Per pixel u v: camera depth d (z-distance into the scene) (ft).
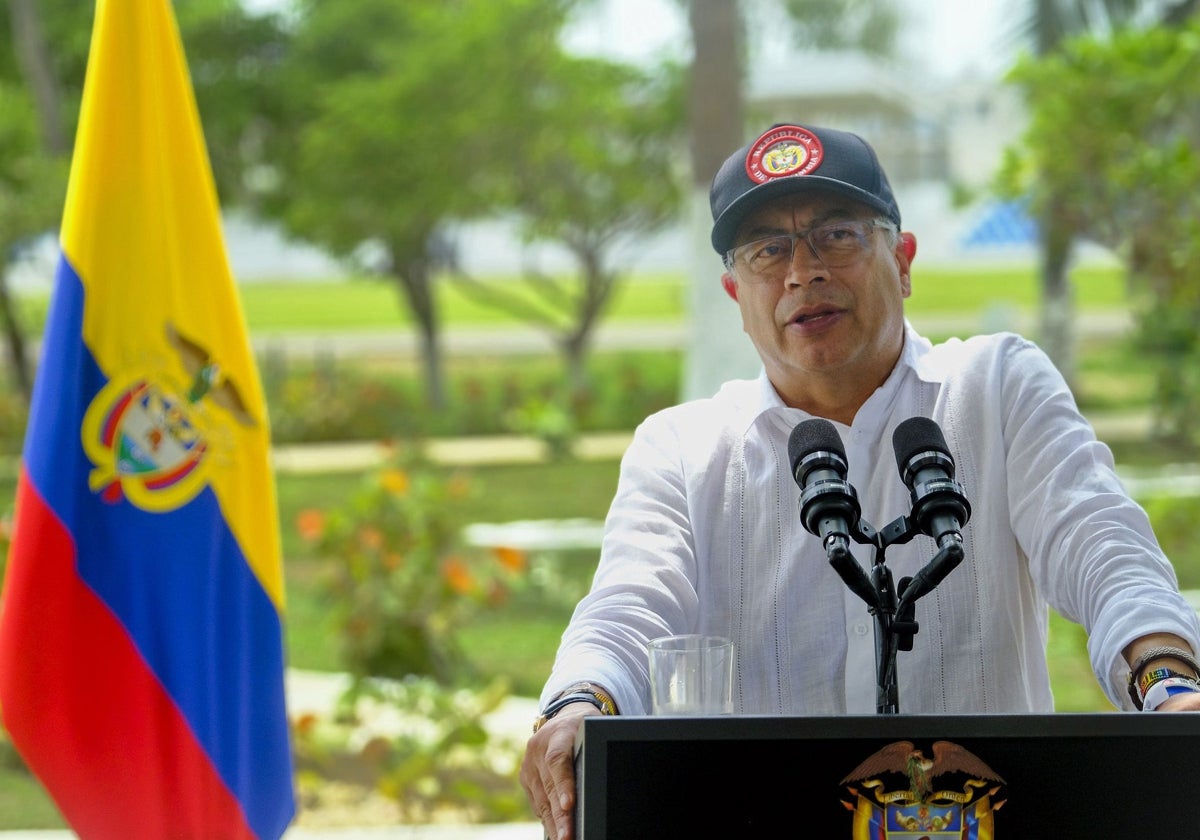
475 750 38.99
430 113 112.88
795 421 15.34
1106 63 65.41
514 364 174.09
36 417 23.31
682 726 10.55
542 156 115.55
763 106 157.89
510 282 248.52
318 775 40.40
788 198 14.71
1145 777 10.64
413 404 136.15
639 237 128.57
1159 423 74.13
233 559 24.29
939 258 220.84
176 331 23.89
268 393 125.49
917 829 10.61
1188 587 59.57
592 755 10.52
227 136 134.62
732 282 15.65
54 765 23.08
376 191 116.67
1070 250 103.30
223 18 133.80
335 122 116.26
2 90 122.42
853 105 162.50
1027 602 14.82
